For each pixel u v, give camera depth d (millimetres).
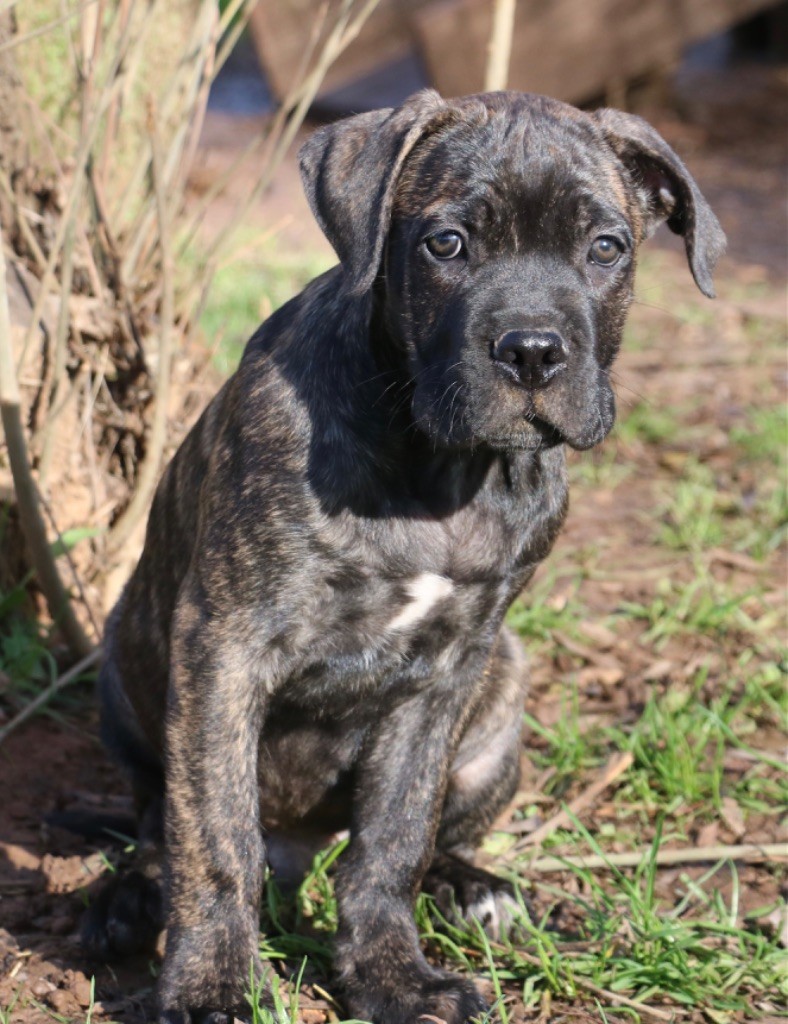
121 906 1295
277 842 1408
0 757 1475
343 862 1313
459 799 1400
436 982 1268
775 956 1312
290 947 1312
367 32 3955
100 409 1576
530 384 1228
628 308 1310
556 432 1242
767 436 2127
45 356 1543
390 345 1284
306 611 1271
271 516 1257
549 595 1755
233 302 2342
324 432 1263
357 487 1262
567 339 1239
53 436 1527
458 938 1342
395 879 1303
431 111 1273
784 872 1417
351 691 1308
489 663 1332
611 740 1556
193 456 1331
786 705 1589
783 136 4273
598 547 1840
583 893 1389
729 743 1554
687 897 1359
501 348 1225
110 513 1597
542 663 1657
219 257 1687
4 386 1434
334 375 1271
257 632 1261
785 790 1483
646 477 2055
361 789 1324
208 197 1667
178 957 1232
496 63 1665
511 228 1254
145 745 1398
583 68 4012
